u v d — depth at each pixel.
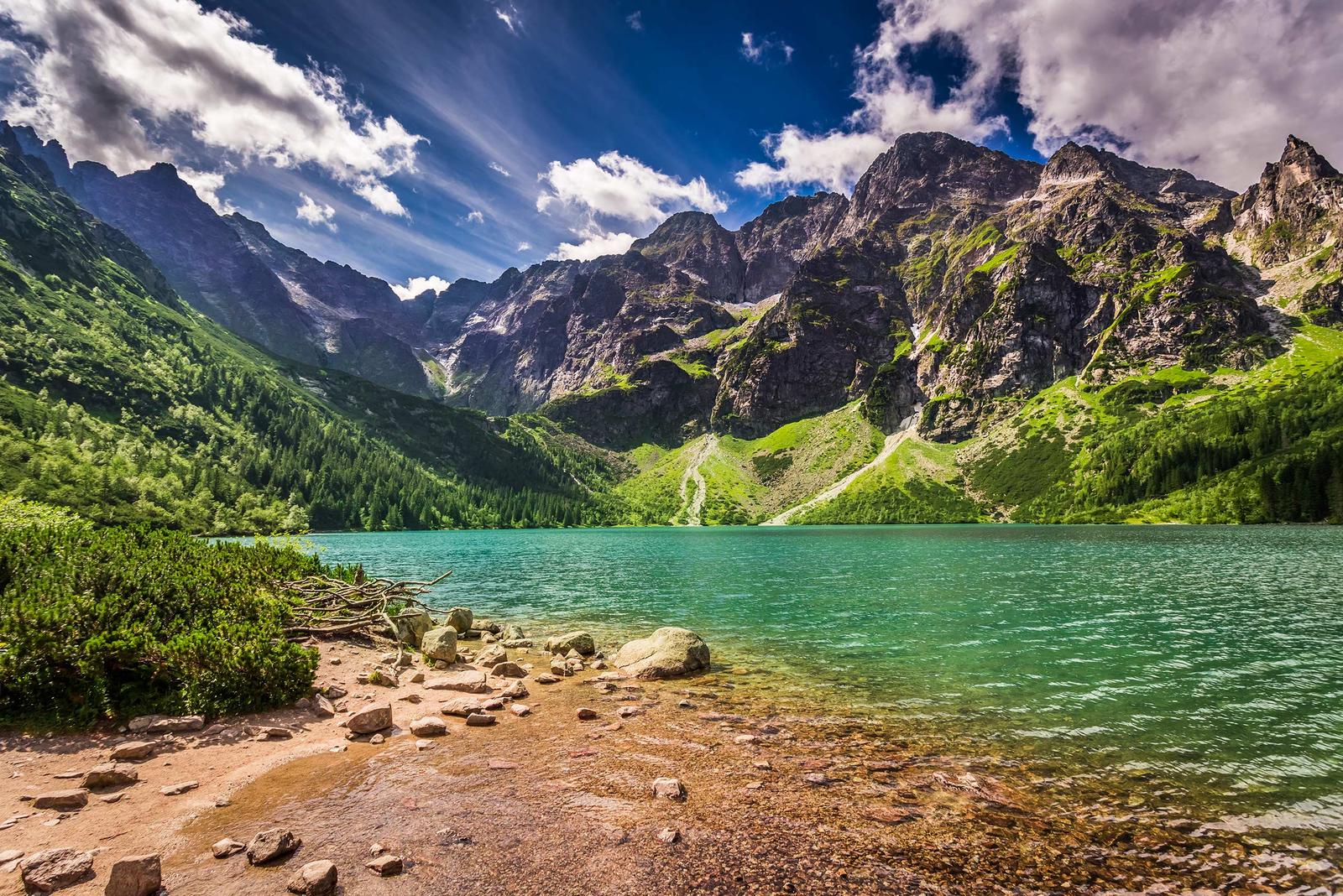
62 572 18.39
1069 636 29.22
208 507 177.25
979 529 188.62
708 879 8.64
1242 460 193.88
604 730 15.84
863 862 9.30
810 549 109.50
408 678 21.02
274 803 10.83
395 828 9.94
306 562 33.59
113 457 172.50
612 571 69.88
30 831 9.17
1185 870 9.30
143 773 11.88
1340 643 27.22
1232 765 13.69
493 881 8.41
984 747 14.77
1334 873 9.23
